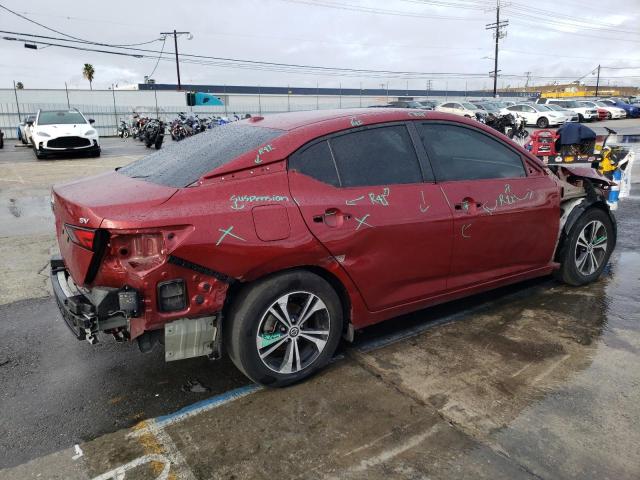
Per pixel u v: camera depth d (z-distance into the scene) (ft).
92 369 11.43
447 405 9.62
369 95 258.57
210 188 9.25
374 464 8.15
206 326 9.30
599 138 26.40
